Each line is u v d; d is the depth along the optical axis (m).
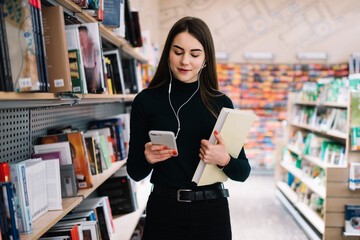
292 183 4.40
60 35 1.13
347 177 2.77
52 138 1.50
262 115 5.84
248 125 1.23
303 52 5.80
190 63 1.18
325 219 2.83
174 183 1.23
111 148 2.19
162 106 1.26
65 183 1.36
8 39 0.88
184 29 1.17
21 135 1.47
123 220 2.20
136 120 1.28
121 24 2.04
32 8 0.91
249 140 5.86
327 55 5.74
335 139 3.63
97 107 2.74
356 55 5.66
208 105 1.26
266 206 4.12
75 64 1.33
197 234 1.23
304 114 4.18
